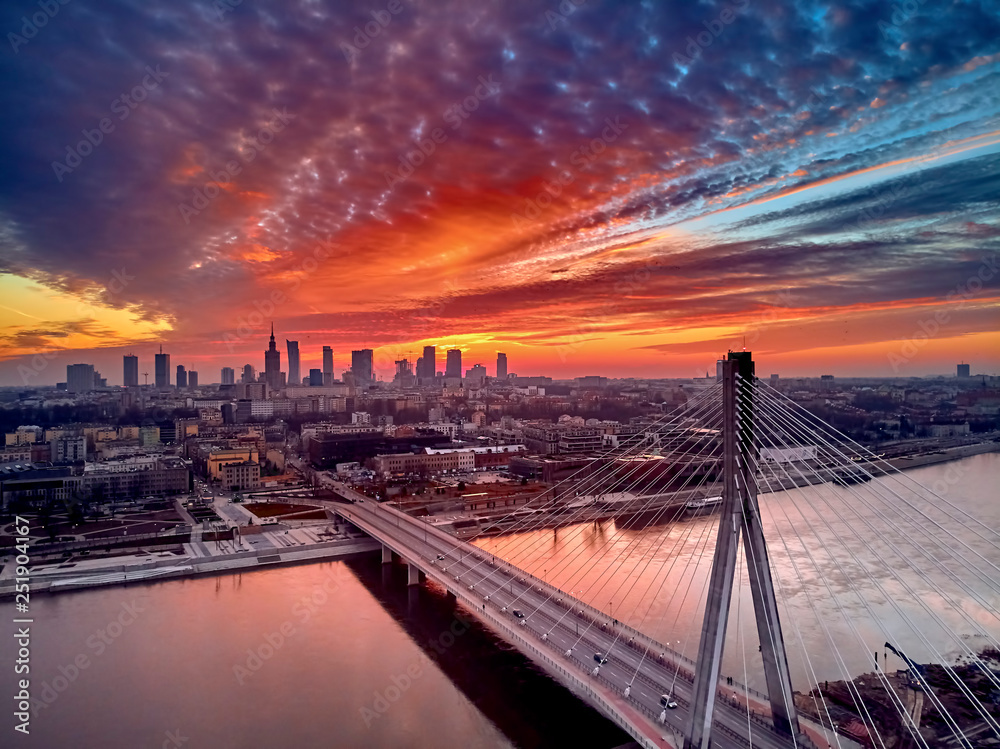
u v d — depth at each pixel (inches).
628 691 4101.9
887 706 4389.8
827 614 6033.5
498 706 5024.6
